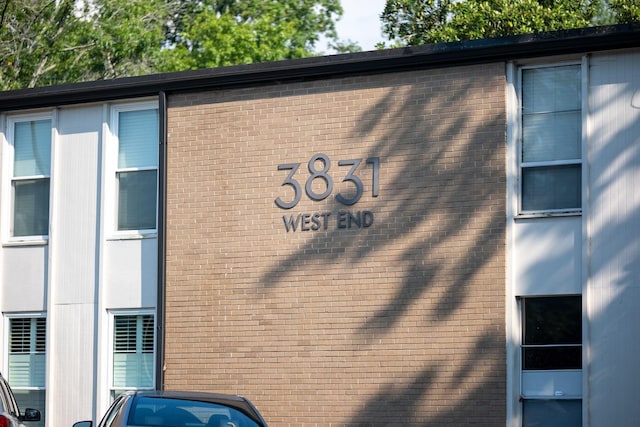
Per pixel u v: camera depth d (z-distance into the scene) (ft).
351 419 57.88
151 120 65.82
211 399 43.27
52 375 65.92
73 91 66.18
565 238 55.26
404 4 105.40
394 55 58.54
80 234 66.33
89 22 124.16
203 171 63.05
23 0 115.14
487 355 55.47
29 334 67.67
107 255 65.51
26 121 68.95
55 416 65.67
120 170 65.98
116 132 66.44
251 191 61.72
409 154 58.39
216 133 63.00
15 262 67.92
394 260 57.93
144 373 64.18
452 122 57.67
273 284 60.54
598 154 55.11
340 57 59.72
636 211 54.19
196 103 63.72
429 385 56.39
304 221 60.18
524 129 57.00
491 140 56.80
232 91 62.90
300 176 60.70
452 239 56.90
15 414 53.11
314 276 59.62
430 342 56.65
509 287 55.62
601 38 54.90
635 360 53.26
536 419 54.90
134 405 41.93
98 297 65.31
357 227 58.95
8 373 67.77
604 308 53.98
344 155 59.77
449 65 58.03
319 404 58.70
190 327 62.34
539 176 56.39
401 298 57.57
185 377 62.08
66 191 67.00
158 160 64.75
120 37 126.11
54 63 122.21
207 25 141.49
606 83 55.42
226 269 61.82
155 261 64.34
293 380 59.47
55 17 119.34
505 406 54.85
